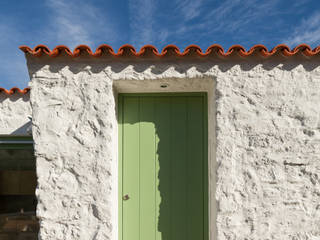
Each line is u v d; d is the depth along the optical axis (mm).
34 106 2713
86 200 2611
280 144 2646
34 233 4855
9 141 4133
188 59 2736
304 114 2676
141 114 3238
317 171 2615
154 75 2738
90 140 2678
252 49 2615
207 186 3129
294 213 2568
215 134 2703
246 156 2639
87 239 2566
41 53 2676
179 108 3260
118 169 3131
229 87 2709
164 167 3166
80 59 2752
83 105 2719
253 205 2580
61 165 2652
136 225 3078
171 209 3105
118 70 2752
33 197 5000
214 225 2680
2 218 4910
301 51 2654
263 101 2693
